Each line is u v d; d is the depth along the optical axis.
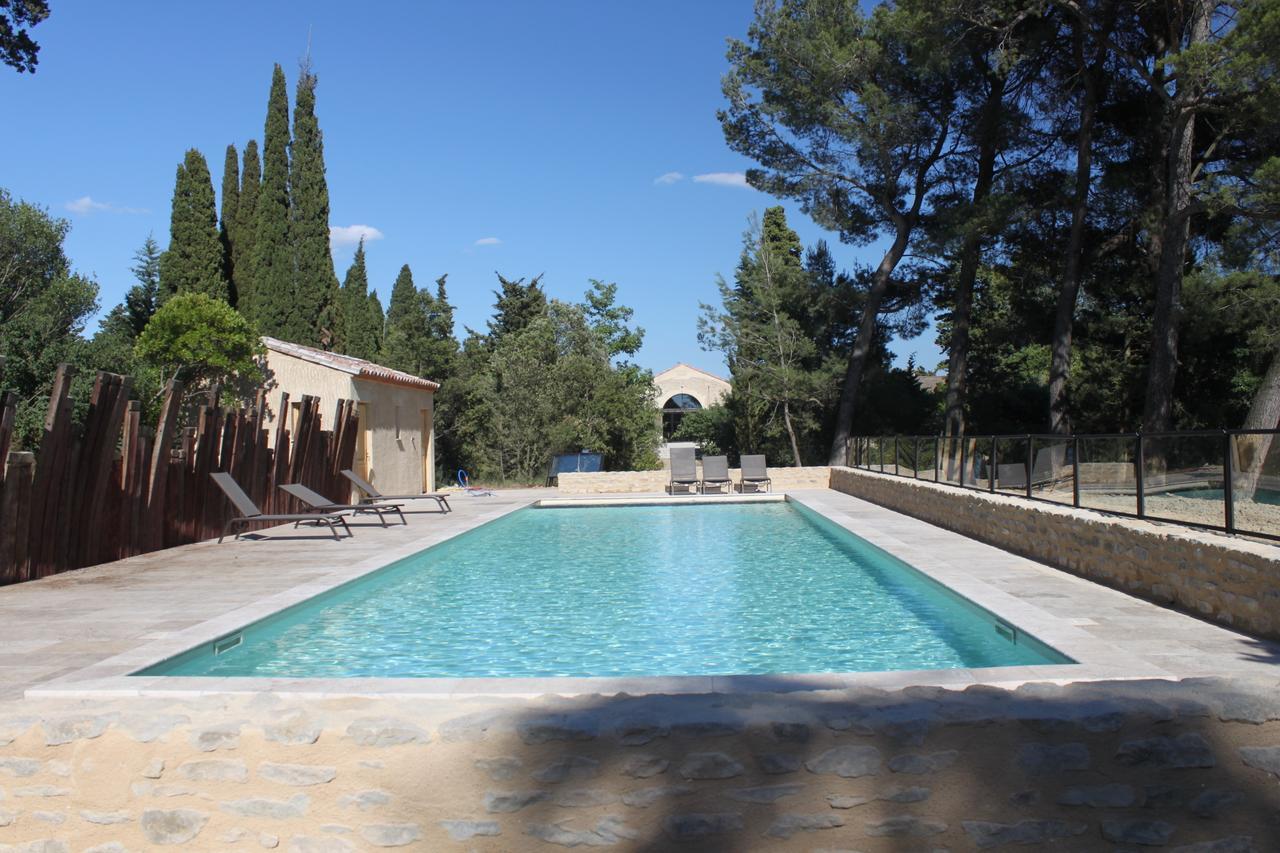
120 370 16.52
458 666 6.06
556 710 2.78
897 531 11.94
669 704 2.80
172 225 26.16
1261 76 13.91
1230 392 23.59
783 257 34.78
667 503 19.11
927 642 6.55
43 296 18.64
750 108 24.94
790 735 2.61
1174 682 2.86
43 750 2.86
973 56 22.17
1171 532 6.74
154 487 10.62
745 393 29.91
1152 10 18.80
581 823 2.63
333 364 17.38
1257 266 18.31
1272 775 2.61
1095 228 23.11
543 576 9.95
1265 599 5.43
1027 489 10.49
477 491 22.06
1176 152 17.47
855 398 26.36
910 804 2.60
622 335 43.12
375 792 2.72
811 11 23.47
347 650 6.54
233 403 17.91
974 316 30.78
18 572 8.32
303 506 14.59
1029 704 2.68
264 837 2.75
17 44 15.66
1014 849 2.58
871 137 22.69
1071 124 22.95
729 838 2.60
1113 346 25.06
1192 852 2.58
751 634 6.91
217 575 8.73
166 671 5.35
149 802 2.81
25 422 14.34
